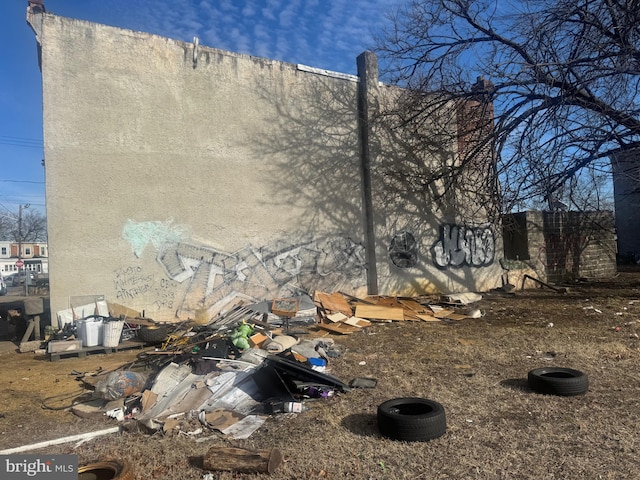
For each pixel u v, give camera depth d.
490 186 13.04
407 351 7.93
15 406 5.55
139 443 4.36
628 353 7.19
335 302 11.72
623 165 12.19
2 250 70.25
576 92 10.72
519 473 3.59
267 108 12.10
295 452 4.06
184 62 10.91
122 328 8.62
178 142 10.74
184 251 10.72
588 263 19.89
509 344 8.13
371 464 3.81
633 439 4.12
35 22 9.35
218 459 3.76
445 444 4.15
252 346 7.29
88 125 9.73
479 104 13.02
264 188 11.94
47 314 10.57
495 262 16.73
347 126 13.67
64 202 9.45
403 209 14.52
